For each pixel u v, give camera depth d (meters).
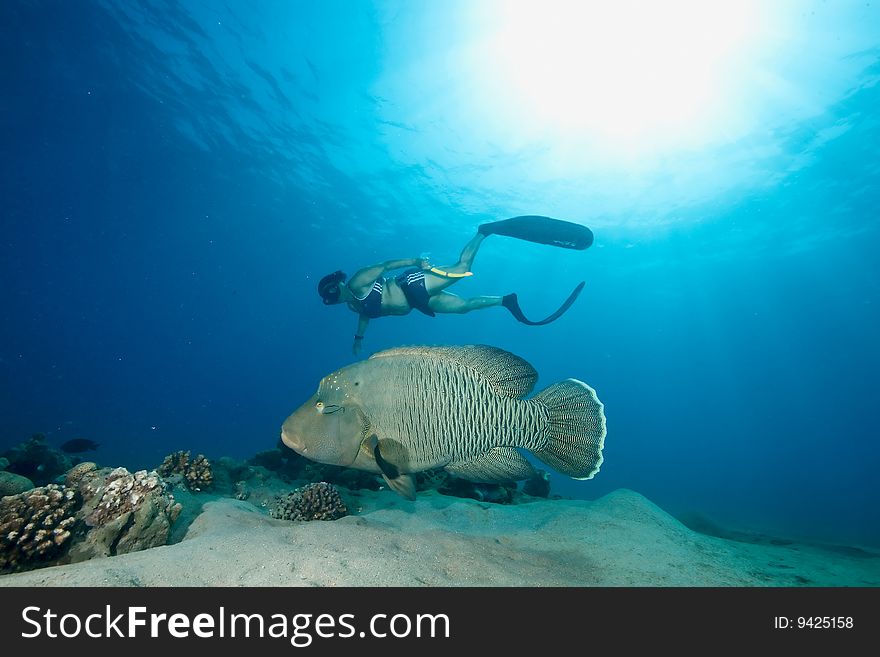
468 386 3.23
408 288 6.89
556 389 3.34
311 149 25.98
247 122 24.36
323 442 3.27
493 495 6.43
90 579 2.32
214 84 22.05
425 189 28.44
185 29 19.28
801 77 18.62
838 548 6.18
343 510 5.07
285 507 4.89
